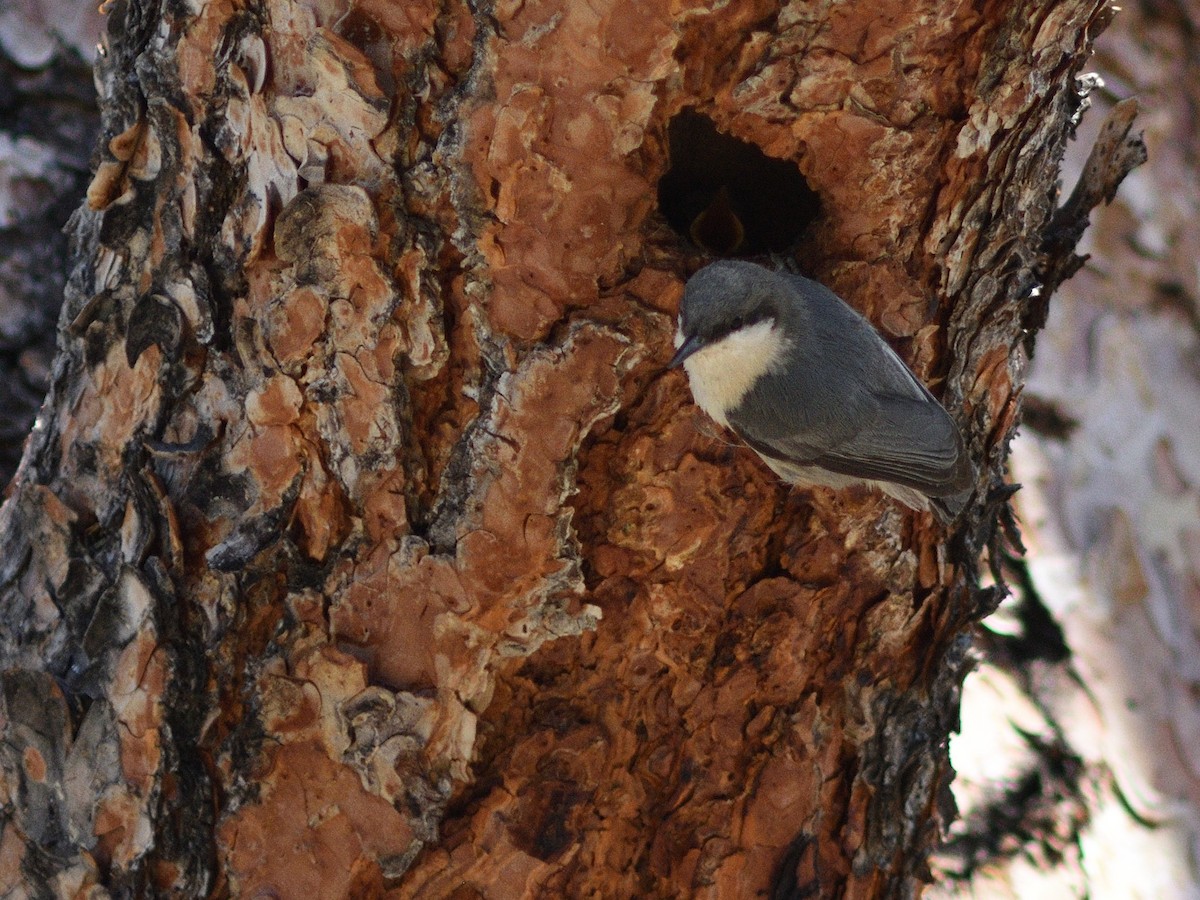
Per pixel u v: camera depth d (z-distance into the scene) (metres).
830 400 6.63
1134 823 9.01
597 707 7.08
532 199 6.32
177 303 6.55
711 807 7.28
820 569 7.10
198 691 6.51
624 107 6.23
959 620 7.32
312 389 6.44
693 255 6.91
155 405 6.61
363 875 6.62
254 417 6.48
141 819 6.52
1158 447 10.09
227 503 6.54
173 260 6.54
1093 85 7.47
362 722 6.48
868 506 6.96
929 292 7.00
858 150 6.63
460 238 6.38
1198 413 10.21
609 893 7.25
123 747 6.52
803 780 7.26
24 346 9.14
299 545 6.52
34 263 9.20
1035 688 9.48
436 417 6.59
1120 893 8.72
